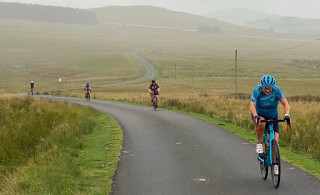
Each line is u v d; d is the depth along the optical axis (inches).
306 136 459.2
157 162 350.0
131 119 729.0
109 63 6707.7
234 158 359.6
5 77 5012.3
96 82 4424.2
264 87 271.3
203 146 425.1
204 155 376.5
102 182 281.7
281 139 482.0
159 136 504.4
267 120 266.7
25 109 725.3
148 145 439.2
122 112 898.7
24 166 341.1
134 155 383.2
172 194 253.9
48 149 410.9
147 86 3683.6
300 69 6373.0
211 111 853.8
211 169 319.3
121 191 262.5
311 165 325.7
